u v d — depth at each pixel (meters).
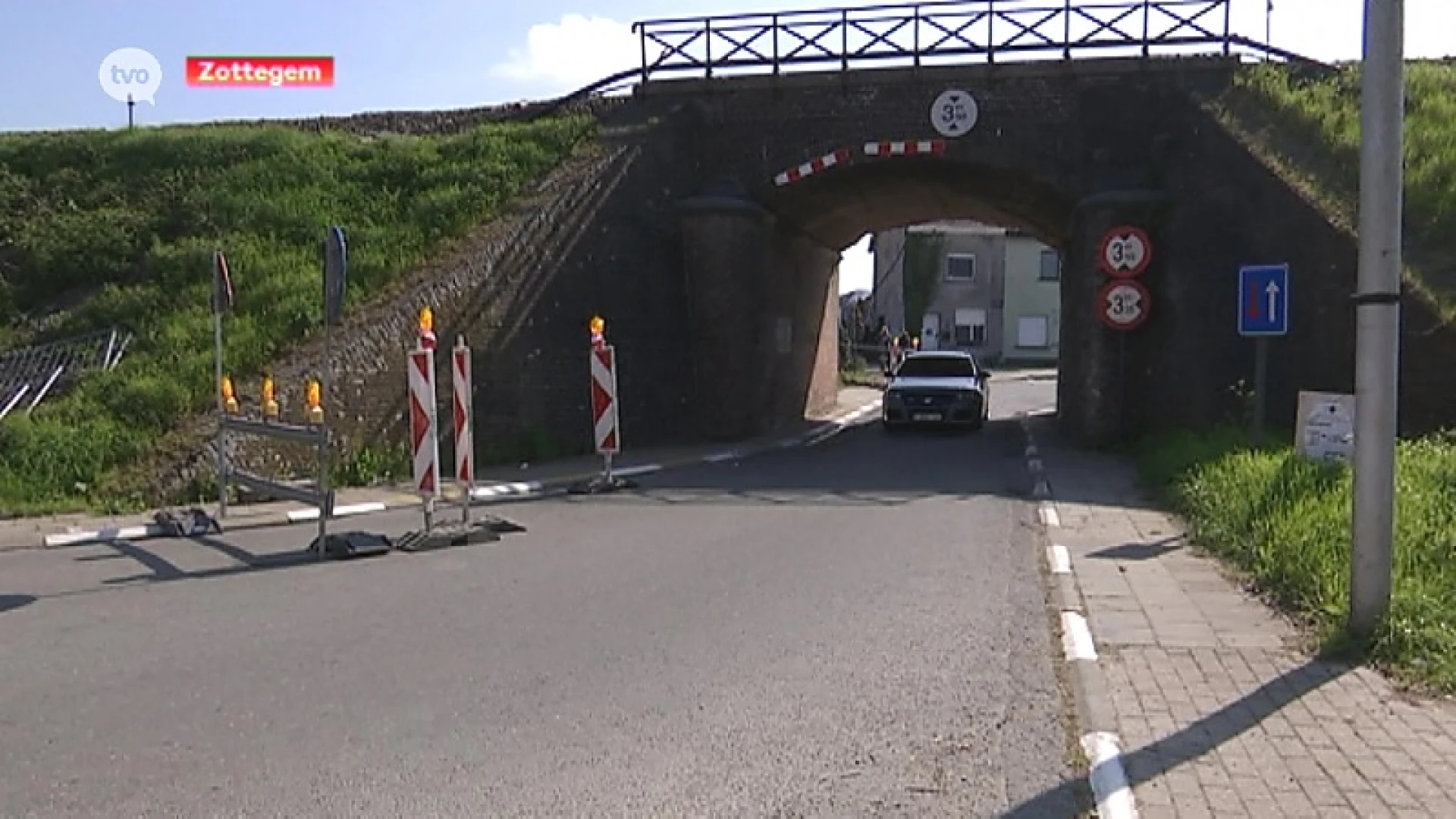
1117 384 20.53
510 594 8.60
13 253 18.83
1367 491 6.54
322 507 10.45
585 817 4.50
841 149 22.70
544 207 19.53
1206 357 18.84
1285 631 7.21
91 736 5.47
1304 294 16.36
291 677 6.42
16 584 9.12
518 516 12.83
